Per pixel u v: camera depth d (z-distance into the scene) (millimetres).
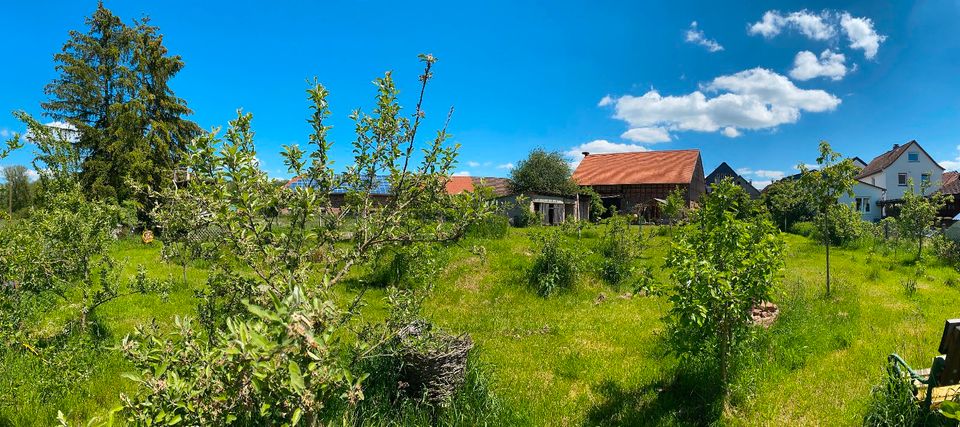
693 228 5328
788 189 31688
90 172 27109
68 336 6359
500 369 6180
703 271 4445
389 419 4531
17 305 5840
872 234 19469
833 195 10180
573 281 10961
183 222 3395
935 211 15195
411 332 4945
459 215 3707
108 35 29906
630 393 5496
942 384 3977
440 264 11328
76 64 28828
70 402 5105
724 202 4938
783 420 4816
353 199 3848
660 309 9234
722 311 4680
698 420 4891
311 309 2299
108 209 7422
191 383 2623
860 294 10250
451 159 3744
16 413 4770
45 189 7656
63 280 6570
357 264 3717
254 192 3207
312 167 3488
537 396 5434
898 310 8891
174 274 12586
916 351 6469
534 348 7070
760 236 4918
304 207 3268
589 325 8250
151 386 2598
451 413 4777
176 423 2676
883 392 4754
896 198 44500
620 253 12852
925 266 13719
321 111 3463
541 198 33500
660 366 6207
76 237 6543
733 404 5090
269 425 3094
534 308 9602
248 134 3252
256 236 3195
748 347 5926
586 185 45469
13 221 6703
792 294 9000
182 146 30828
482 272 12117
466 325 8320
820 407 5043
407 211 3766
